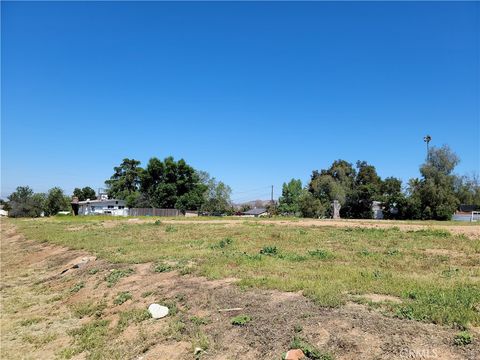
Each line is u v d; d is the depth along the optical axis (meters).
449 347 5.20
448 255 12.77
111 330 8.21
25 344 8.30
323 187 63.41
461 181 70.88
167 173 73.12
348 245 15.59
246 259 12.05
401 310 6.45
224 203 84.88
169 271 11.30
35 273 15.31
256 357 5.92
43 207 80.69
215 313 7.61
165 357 6.60
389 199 54.84
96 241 19.78
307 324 6.36
